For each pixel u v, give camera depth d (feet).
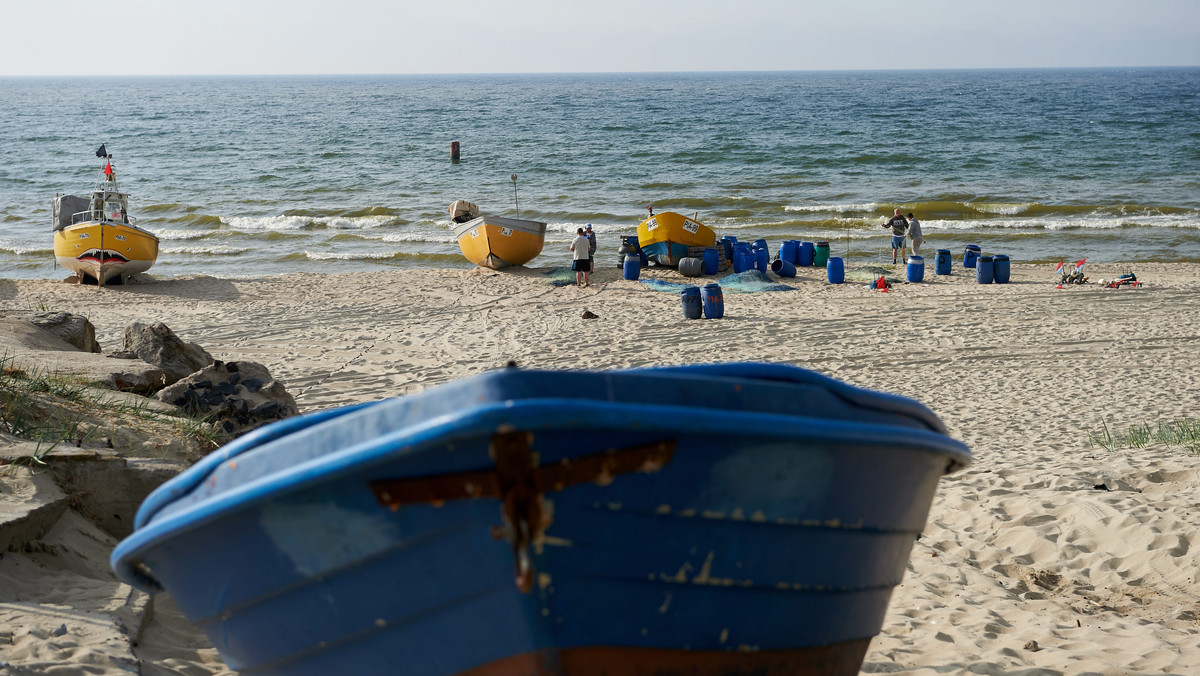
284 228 100.12
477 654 7.55
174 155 180.34
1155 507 19.75
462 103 415.23
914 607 16.15
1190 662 12.91
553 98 462.60
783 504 7.76
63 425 17.47
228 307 57.16
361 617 7.80
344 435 7.48
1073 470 23.35
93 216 67.46
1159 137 190.90
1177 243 84.58
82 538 14.06
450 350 44.91
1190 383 36.86
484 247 69.82
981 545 19.35
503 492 6.75
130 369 23.65
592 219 102.42
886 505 8.72
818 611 8.64
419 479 6.98
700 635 7.91
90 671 10.18
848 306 55.52
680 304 56.80
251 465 7.98
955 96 421.18
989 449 27.78
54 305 57.82
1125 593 16.53
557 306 56.75
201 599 8.57
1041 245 84.99
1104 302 55.62
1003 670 13.04
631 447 6.98
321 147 193.36
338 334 48.88
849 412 8.77
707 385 7.71
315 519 7.47
